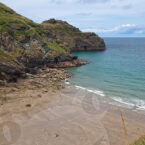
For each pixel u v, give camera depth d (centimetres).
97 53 15400
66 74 7412
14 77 5962
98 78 7019
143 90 5497
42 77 6719
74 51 16650
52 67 8862
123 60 11544
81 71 8269
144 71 8131
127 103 4475
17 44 8344
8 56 6412
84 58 12306
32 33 9112
